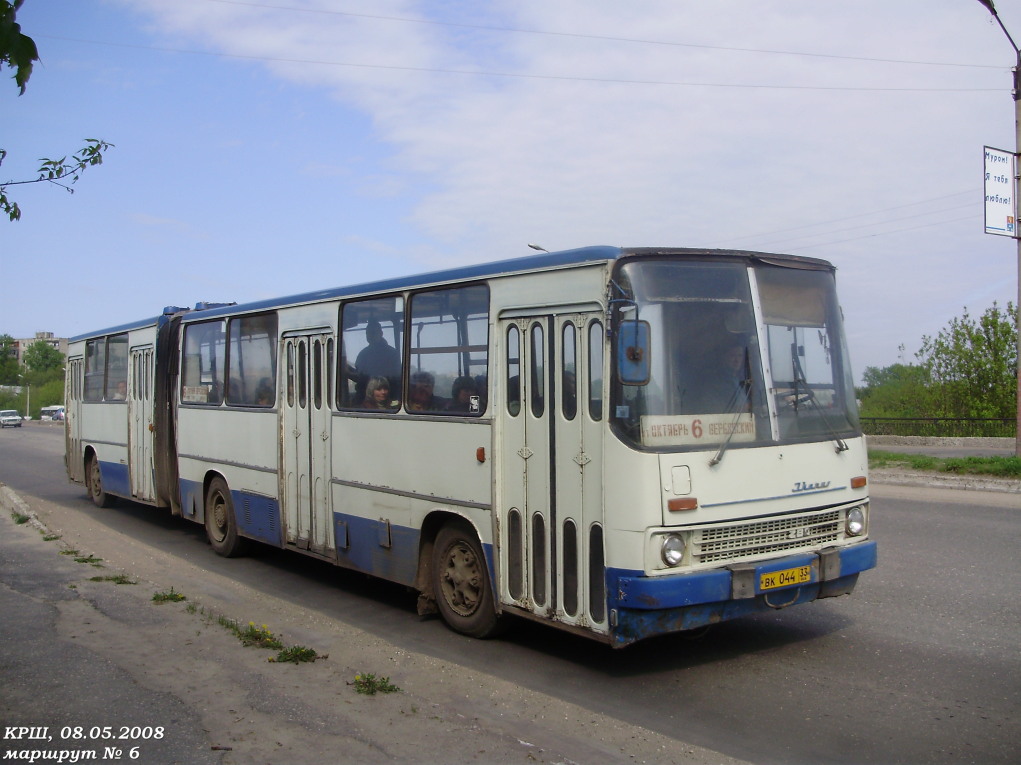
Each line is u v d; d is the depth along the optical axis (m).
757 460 6.12
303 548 9.61
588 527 6.05
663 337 5.96
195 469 12.13
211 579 10.06
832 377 6.80
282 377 10.02
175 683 5.94
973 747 4.92
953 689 5.83
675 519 5.74
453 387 7.38
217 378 11.55
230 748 4.86
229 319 11.27
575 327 6.19
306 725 5.20
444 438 7.43
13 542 11.84
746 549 6.07
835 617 7.59
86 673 6.13
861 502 6.77
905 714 5.43
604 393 5.92
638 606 5.64
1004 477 16.52
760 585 5.92
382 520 8.27
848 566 6.45
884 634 7.07
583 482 6.09
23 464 27.22
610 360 5.88
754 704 5.69
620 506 5.77
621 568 5.76
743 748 4.99
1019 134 18.69
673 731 5.27
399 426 8.02
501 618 7.09
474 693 5.98
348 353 8.89
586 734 5.22
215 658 6.52
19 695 5.70
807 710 5.55
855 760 4.80
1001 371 30.36
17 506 14.91
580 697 5.93
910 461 18.91
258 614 8.30
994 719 5.31
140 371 14.03
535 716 5.54
